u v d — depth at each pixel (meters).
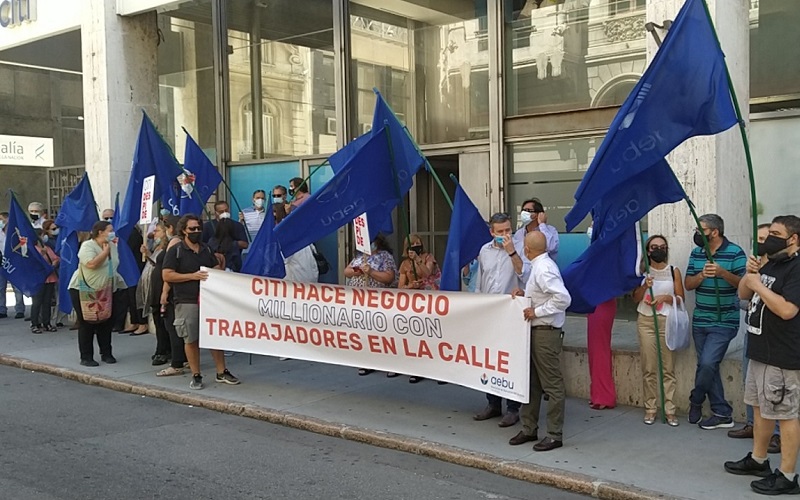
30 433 7.10
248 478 5.84
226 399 8.09
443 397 8.08
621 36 9.75
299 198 11.08
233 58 14.00
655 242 6.85
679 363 7.13
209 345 8.48
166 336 9.95
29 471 5.99
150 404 8.26
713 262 6.45
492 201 10.83
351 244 12.33
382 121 7.71
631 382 7.48
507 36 10.75
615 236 6.77
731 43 7.19
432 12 11.56
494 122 10.73
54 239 13.60
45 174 25.31
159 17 14.65
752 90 8.89
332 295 7.75
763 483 5.26
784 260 5.13
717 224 6.49
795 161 8.57
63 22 13.94
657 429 6.76
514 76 10.74
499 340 6.56
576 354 7.86
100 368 9.80
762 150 8.77
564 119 10.16
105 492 5.52
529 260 6.70
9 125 24.39
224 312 8.42
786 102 8.66
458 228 7.50
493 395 6.96
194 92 14.62
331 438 6.96
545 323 6.23
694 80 5.79
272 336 8.18
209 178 11.57
